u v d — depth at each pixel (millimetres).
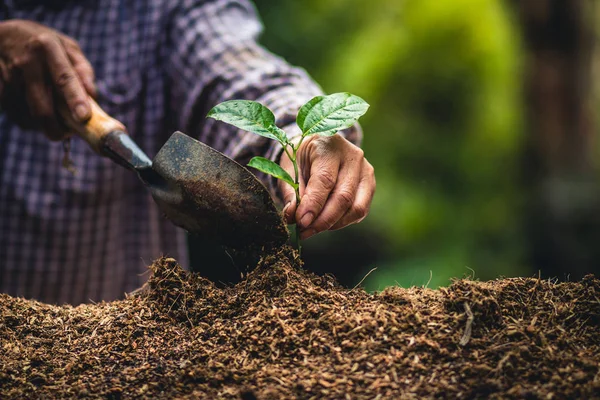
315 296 1204
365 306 1179
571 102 5422
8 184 2189
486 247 5359
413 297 1216
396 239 4906
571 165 5523
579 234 5168
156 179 1446
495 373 1012
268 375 1046
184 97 2137
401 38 5574
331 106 1285
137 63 2201
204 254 4086
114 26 2229
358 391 994
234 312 1222
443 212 5363
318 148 1363
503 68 5551
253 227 1284
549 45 5312
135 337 1206
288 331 1123
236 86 1915
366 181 1380
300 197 1391
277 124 1627
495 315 1124
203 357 1118
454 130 5660
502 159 5680
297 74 1951
